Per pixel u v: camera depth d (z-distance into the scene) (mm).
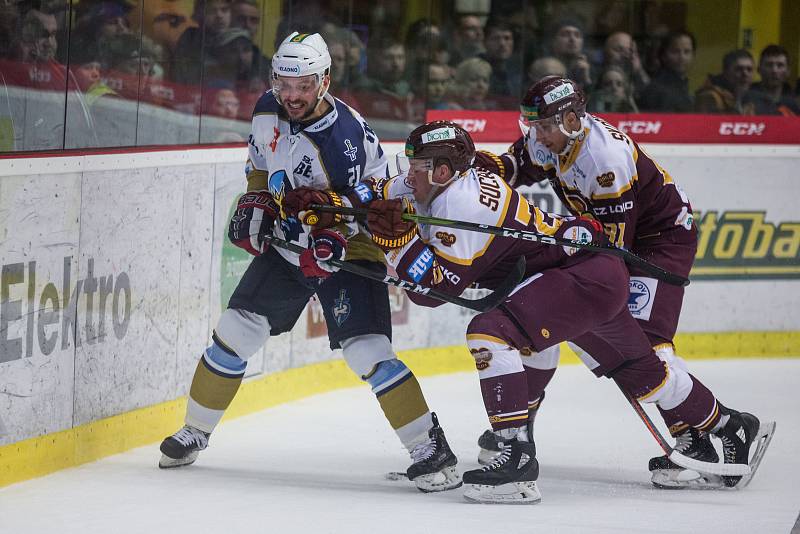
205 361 17016
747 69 28750
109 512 14328
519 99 27797
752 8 28734
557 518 14508
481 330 15039
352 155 16172
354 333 16047
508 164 17906
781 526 14453
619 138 16359
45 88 16812
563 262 15711
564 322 15227
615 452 19219
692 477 16906
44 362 16328
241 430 20047
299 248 16109
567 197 16734
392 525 13914
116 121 18750
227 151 20734
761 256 28609
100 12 18109
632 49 28359
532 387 17484
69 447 16938
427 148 14695
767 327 28703
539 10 27625
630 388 16516
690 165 28297
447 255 14953
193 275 20031
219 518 14109
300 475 16844
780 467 18234
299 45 15469
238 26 21844
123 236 18078
